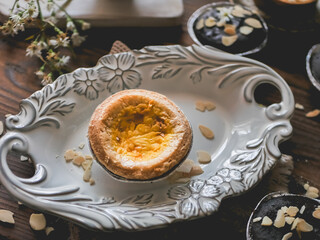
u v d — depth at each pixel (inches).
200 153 12.7
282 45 15.7
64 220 12.2
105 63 13.4
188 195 11.6
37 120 12.3
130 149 12.0
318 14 16.1
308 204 11.6
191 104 13.7
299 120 14.3
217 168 12.5
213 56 13.7
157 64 13.7
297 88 14.9
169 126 12.1
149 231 12.0
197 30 15.5
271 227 11.3
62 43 13.7
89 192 11.9
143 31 15.9
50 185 11.7
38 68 14.8
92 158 12.4
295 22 15.7
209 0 16.9
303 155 13.6
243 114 13.3
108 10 15.5
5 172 11.3
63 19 15.2
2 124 13.6
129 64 13.5
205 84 13.8
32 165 12.9
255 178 11.8
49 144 12.4
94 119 12.0
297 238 11.1
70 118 12.9
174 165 11.6
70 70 14.9
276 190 12.7
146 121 12.3
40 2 15.3
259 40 15.3
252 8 16.3
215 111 13.6
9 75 14.6
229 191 11.5
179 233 12.0
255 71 13.5
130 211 11.3
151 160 11.5
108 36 15.6
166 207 11.3
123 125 12.4
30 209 12.3
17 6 13.8
